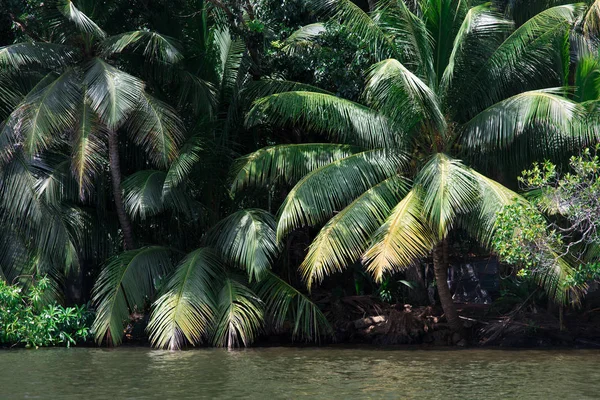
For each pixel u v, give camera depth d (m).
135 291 16.84
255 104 17.81
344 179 16.69
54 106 16.48
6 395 11.39
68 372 13.43
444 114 16.94
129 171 19.67
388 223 15.41
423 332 17.81
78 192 18.02
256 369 13.77
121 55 18.50
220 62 19.86
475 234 15.78
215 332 16.70
